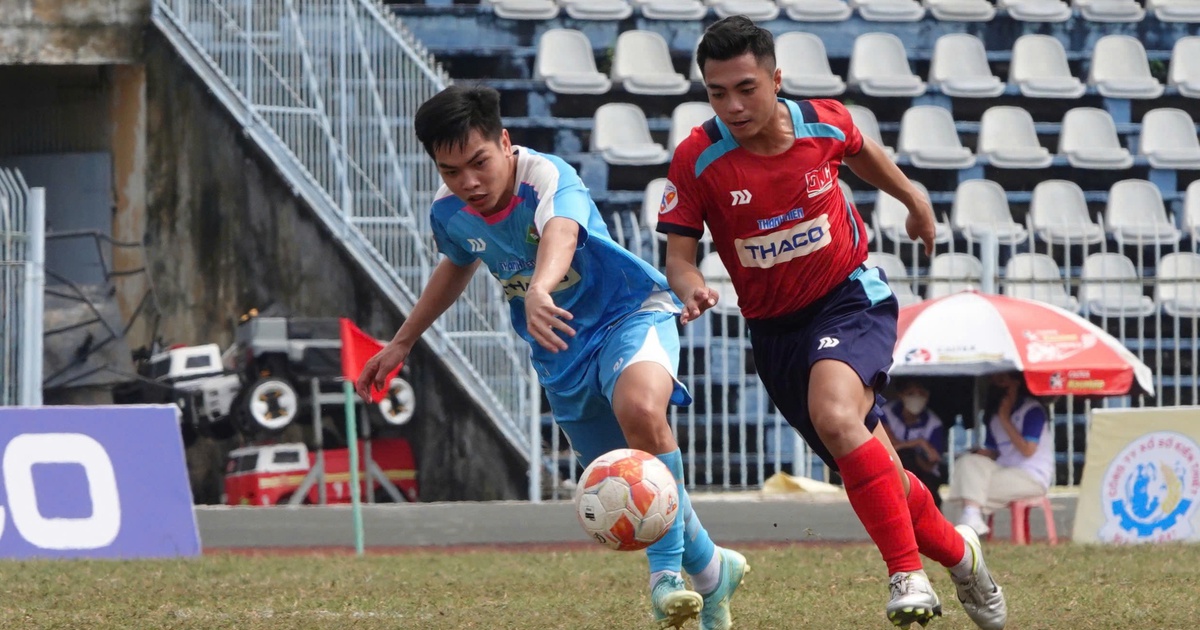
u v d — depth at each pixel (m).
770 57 14.77
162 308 55.22
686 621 16.62
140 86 55.94
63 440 30.31
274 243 52.72
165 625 17.80
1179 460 33.28
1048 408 41.56
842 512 37.94
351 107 53.28
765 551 30.38
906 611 14.18
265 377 48.22
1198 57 65.81
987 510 35.72
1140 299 48.16
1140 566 25.30
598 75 59.66
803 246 15.37
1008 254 59.56
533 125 58.75
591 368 16.19
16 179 58.62
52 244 56.91
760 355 16.12
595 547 34.84
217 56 54.44
